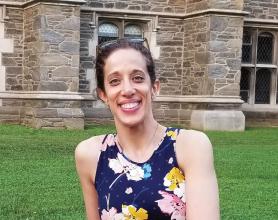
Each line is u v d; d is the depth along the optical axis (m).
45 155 9.16
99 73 2.18
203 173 2.06
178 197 2.06
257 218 5.45
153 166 2.11
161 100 16.98
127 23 16.97
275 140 13.40
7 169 7.70
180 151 2.11
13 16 15.39
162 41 17.14
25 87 15.45
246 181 7.55
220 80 16.11
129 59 2.12
